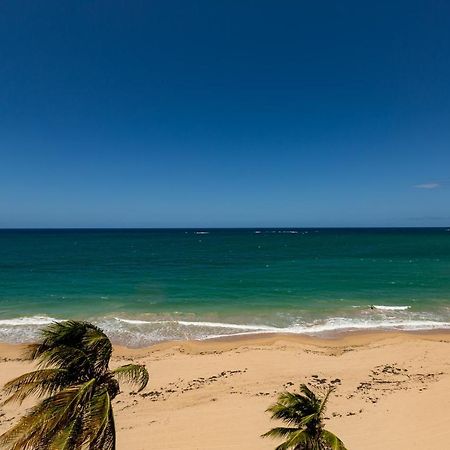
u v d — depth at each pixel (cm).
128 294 3559
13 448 743
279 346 2202
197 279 4375
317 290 3706
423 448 1291
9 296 3481
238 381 1788
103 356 891
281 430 1002
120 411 1545
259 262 6078
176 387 1736
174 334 2420
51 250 8462
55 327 885
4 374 1844
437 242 11138
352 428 1402
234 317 2786
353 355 2081
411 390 1684
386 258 6544
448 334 2428
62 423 755
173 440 1362
